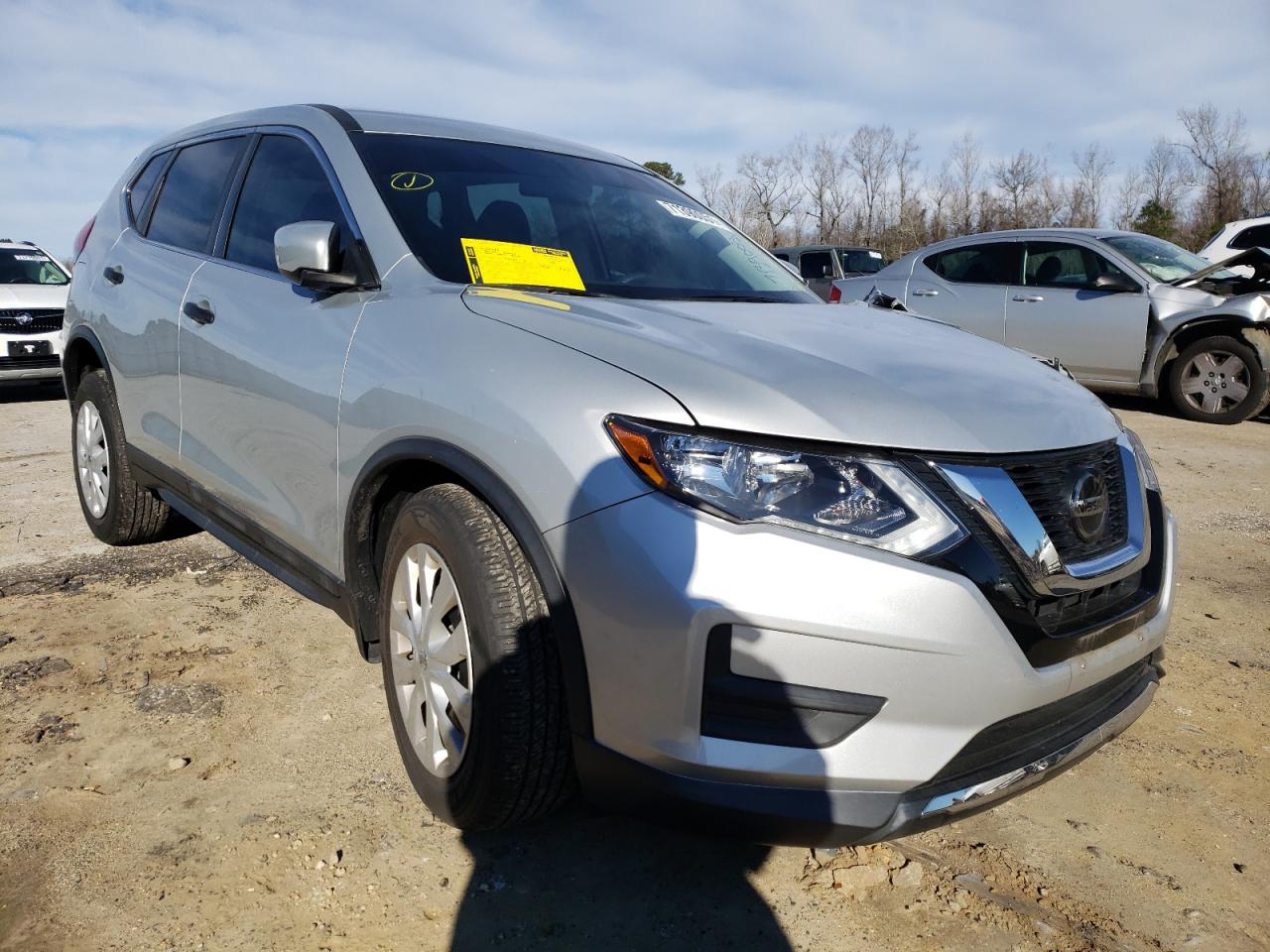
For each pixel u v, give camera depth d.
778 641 1.72
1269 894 2.22
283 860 2.15
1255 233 10.29
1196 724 3.02
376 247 2.60
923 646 1.74
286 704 2.84
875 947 1.99
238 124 3.51
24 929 1.92
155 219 3.79
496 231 2.73
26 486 5.25
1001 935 2.04
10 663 3.02
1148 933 2.07
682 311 2.41
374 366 2.33
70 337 4.10
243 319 2.88
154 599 3.59
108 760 2.51
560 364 1.99
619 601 1.78
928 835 2.39
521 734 1.95
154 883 2.06
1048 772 1.99
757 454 1.77
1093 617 2.03
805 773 1.75
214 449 3.06
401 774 2.51
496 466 1.96
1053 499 1.98
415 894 2.07
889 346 2.31
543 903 2.06
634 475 1.80
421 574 2.22
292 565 2.78
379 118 3.09
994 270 8.99
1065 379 2.46
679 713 1.75
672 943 1.96
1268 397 7.94
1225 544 4.84
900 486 1.80
